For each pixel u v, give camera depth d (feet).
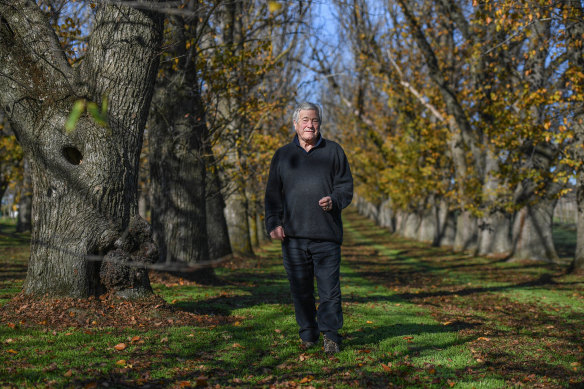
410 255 85.40
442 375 13.01
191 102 36.99
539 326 22.72
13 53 17.88
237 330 17.40
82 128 18.06
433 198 113.80
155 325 17.10
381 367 13.41
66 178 17.98
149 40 19.42
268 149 59.72
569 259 72.49
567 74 46.14
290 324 18.94
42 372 11.41
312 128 14.33
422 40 72.54
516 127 52.90
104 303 18.13
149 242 19.29
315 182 14.21
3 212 164.86
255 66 41.19
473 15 59.67
